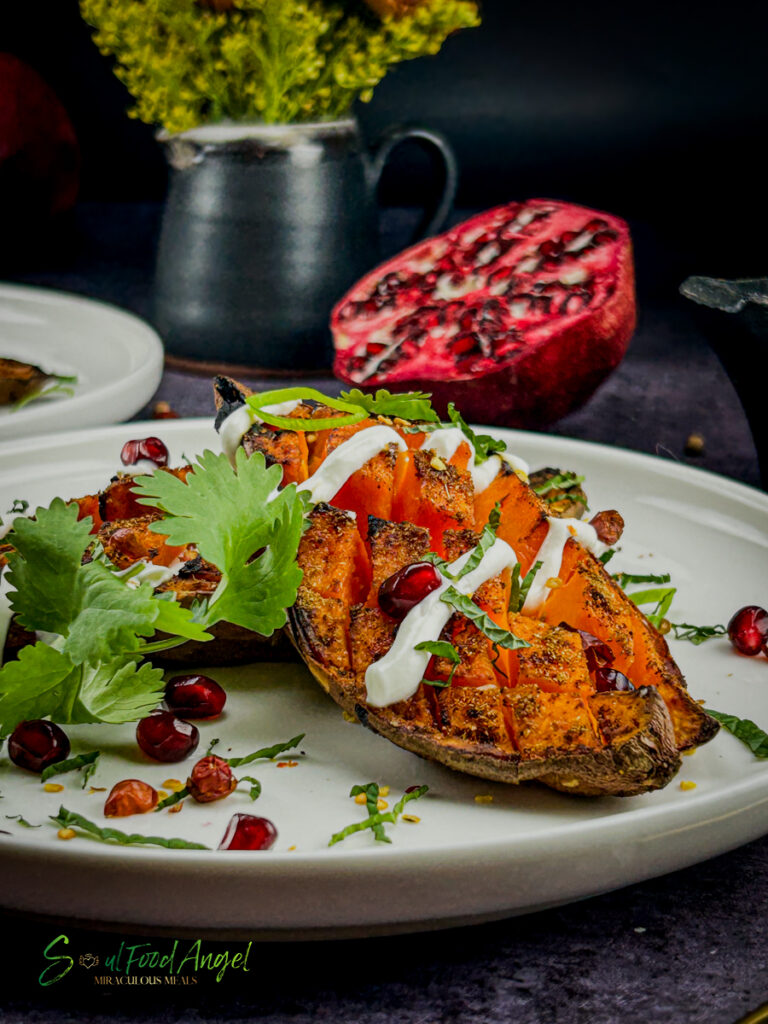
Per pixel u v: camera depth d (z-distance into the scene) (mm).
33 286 652
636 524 476
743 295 488
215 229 587
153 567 406
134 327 609
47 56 865
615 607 381
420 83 872
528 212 604
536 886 321
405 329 566
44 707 362
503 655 362
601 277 557
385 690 353
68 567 366
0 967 323
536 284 560
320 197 588
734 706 388
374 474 397
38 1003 314
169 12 560
